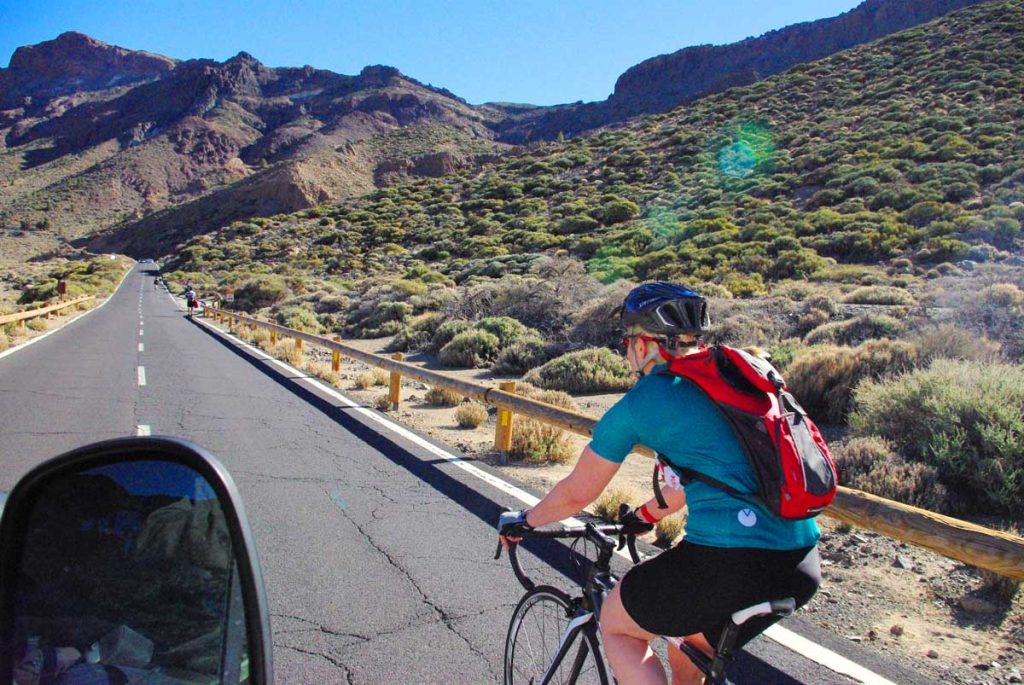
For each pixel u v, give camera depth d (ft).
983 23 245.86
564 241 160.86
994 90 178.50
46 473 6.47
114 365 54.95
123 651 6.27
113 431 31.30
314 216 330.95
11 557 6.44
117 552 6.38
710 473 7.41
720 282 98.17
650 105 624.18
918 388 27.43
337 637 13.65
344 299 129.59
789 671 12.65
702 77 619.67
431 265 171.53
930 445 24.59
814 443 7.40
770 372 7.65
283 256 253.85
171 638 6.22
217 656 6.15
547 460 29.22
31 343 71.41
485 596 15.58
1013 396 25.67
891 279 87.45
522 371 58.59
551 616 9.95
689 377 7.58
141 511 6.39
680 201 170.81
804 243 116.06
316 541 18.65
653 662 8.01
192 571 6.23
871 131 174.19
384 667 12.64
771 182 161.48
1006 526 21.34
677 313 7.76
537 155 293.02
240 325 97.66
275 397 42.60
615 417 7.75
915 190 126.82
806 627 14.47
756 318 66.23
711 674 7.66
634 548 9.39
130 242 474.90
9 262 432.25
